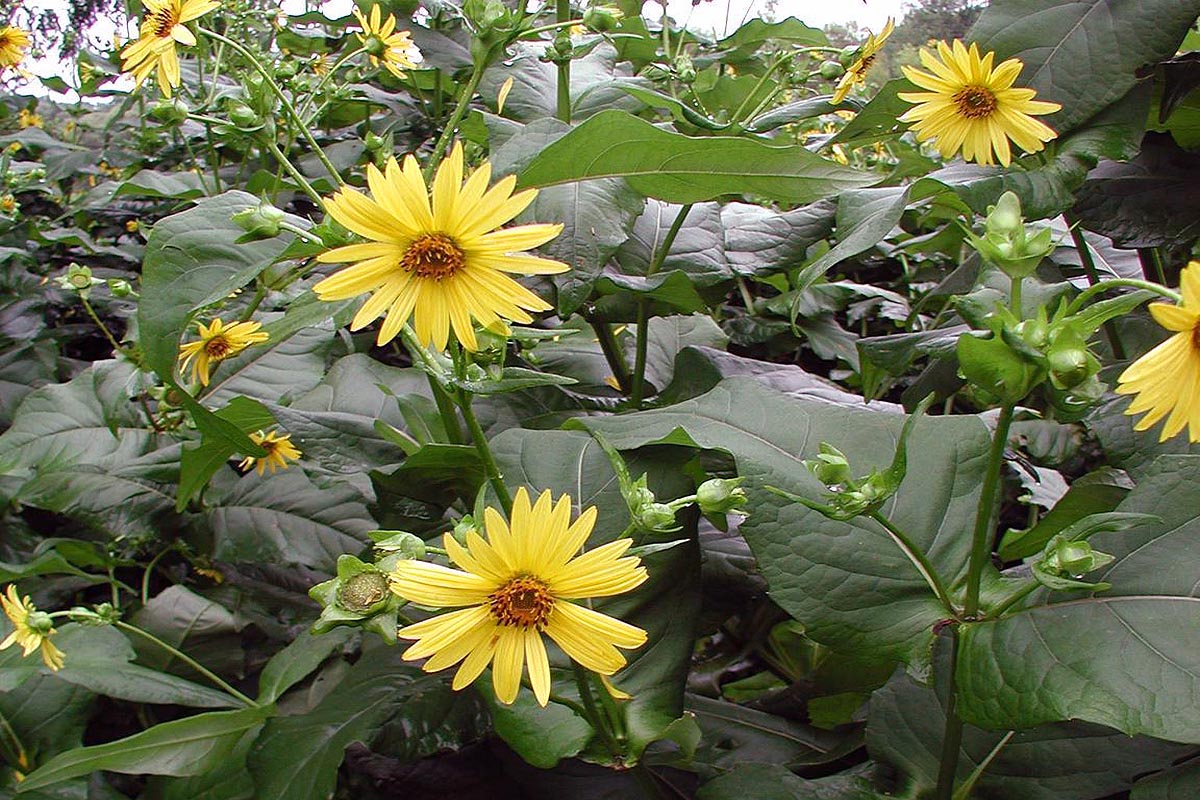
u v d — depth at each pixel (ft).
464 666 1.37
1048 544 1.44
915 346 2.02
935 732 1.79
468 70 2.65
